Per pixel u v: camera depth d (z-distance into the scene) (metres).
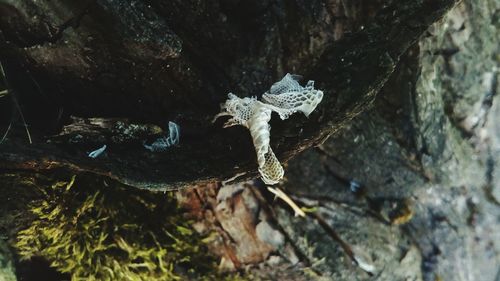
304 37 0.15
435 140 0.20
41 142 0.13
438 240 0.22
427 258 0.22
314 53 0.16
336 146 0.19
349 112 0.14
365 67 0.14
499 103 0.21
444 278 0.22
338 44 0.15
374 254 0.21
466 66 0.20
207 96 0.15
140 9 0.12
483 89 0.21
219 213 0.19
